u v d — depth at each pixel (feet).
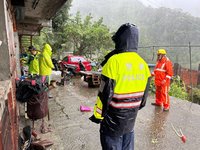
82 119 19.21
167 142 15.46
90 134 16.16
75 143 14.69
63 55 89.51
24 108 19.16
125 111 8.35
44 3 24.88
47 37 84.64
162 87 22.38
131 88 8.27
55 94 28.78
